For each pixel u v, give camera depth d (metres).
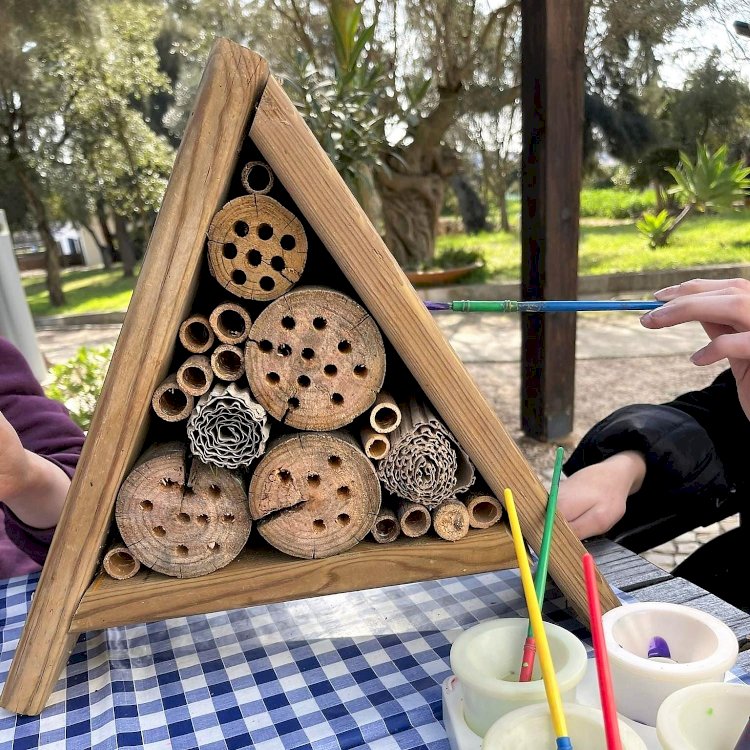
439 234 8.26
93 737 0.53
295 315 0.53
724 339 0.63
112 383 0.53
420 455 0.56
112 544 0.59
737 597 0.93
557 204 2.23
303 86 2.79
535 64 2.15
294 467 0.56
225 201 0.59
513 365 3.90
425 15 4.23
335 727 0.52
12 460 0.67
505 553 0.60
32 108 6.44
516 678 0.51
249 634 0.66
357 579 0.58
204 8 5.61
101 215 9.73
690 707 0.42
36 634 0.55
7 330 3.30
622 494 0.79
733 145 3.20
